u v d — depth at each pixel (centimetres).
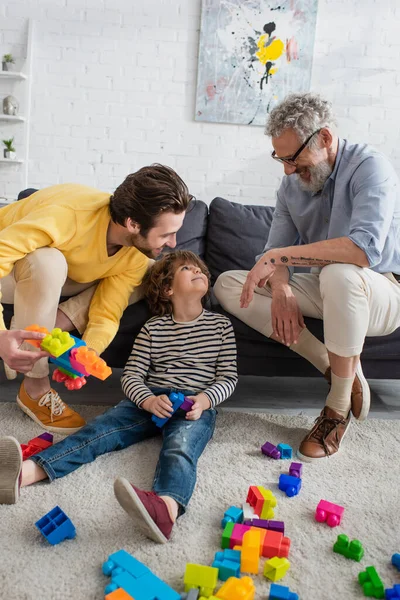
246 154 355
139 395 147
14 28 338
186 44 341
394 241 167
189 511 121
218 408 181
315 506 126
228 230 229
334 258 149
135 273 169
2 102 348
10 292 162
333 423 153
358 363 155
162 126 351
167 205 138
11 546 105
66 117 348
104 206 152
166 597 89
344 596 97
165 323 164
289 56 340
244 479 136
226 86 344
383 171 156
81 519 115
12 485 117
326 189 167
